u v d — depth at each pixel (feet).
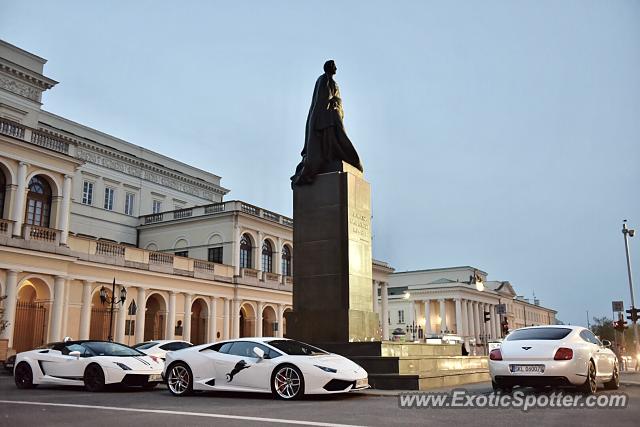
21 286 100.27
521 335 39.29
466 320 303.07
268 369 36.65
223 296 141.59
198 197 186.39
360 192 52.44
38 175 104.47
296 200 52.47
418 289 309.63
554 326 40.27
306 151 53.67
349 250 49.39
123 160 161.07
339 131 53.83
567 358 35.91
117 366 44.19
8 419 27.27
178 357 39.88
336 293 48.83
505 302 356.38
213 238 149.89
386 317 210.79
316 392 35.22
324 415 27.99
